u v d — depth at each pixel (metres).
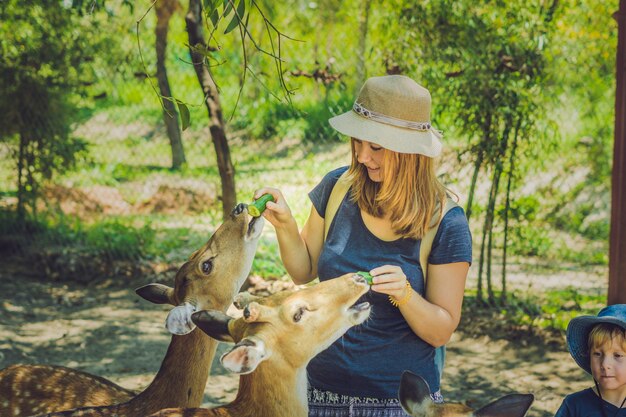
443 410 2.47
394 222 2.66
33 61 8.90
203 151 13.10
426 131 2.69
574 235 9.23
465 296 7.55
